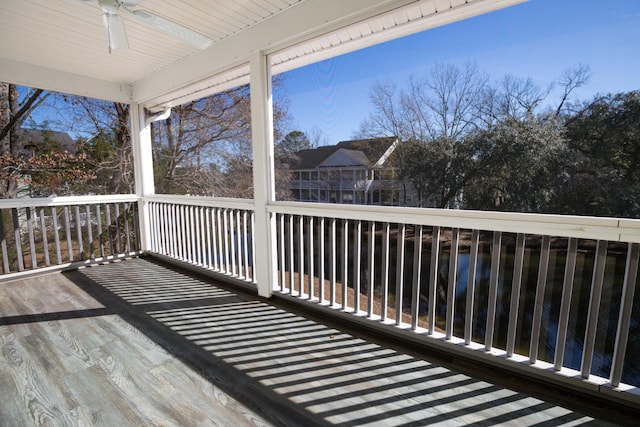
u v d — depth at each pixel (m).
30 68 3.67
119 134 6.45
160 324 2.57
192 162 6.50
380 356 2.10
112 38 2.24
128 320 2.65
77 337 2.36
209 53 3.28
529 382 1.80
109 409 1.61
